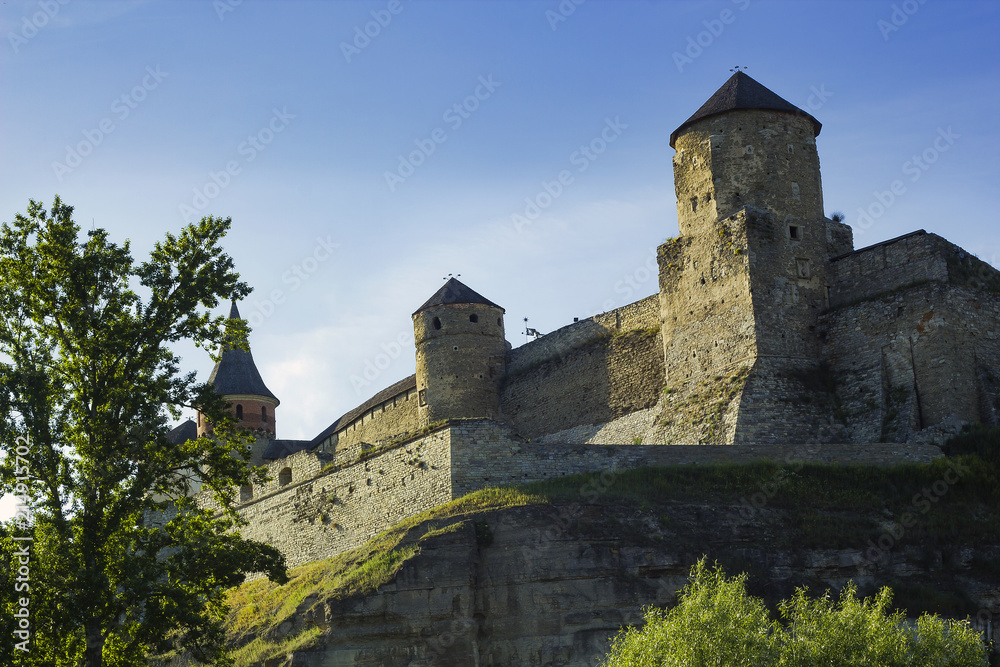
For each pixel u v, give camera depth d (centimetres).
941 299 5438
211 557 3966
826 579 4644
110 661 3822
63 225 4084
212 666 4778
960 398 5322
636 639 3619
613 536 4659
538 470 5231
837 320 5791
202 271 4153
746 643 3466
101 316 4038
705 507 4828
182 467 4100
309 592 4906
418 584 4581
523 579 4591
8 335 3981
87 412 3975
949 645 3662
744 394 5566
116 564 3725
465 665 4469
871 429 5441
